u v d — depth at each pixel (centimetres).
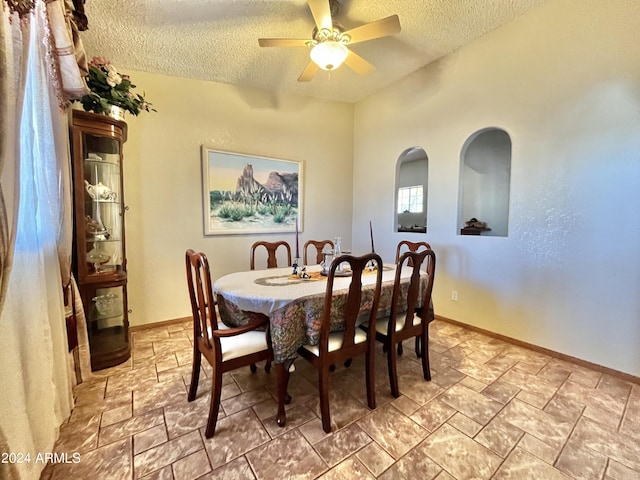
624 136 200
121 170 240
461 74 293
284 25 240
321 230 416
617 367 209
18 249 123
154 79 300
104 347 233
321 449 144
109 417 168
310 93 386
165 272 313
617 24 200
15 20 105
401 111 360
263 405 179
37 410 132
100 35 245
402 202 679
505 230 490
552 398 185
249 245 359
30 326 130
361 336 176
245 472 131
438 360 236
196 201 325
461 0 225
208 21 233
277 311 159
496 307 276
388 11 233
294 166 386
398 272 180
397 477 128
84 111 213
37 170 150
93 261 233
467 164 502
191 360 237
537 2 232
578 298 225
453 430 157
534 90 242
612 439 150
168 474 130
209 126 328
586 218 219
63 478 128
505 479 128
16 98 107
